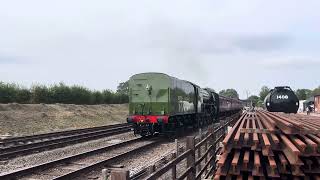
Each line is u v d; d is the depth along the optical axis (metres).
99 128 30.83
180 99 25.59
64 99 46.28
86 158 15.44
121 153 16.36
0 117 29.84
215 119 42.47
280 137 7.21
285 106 23.55
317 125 8.87
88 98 51.06
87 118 41.41
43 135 23.69
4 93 37.19
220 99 43.94
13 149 17.47
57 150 18.08
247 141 6.88
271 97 23.91
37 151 17.53
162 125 22.83
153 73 23.50
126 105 61.44
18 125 29.72
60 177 10.77
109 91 59.88
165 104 23.06
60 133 25.28
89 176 11.91
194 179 8.91
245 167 6.61
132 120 23.55
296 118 12.09
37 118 33.56
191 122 30.53
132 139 21.84
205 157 11.11
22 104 36.47
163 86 23.20
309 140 6.54
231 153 7.16
